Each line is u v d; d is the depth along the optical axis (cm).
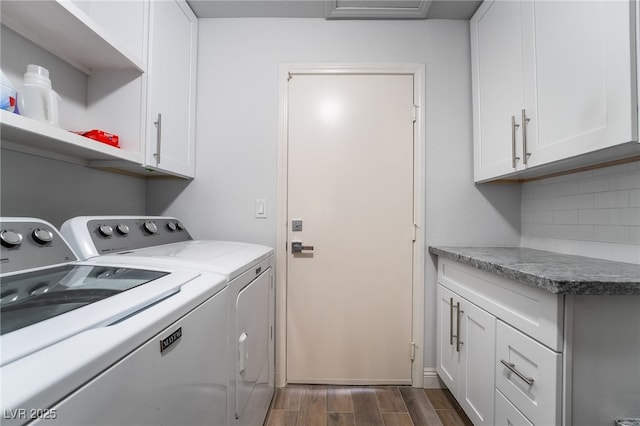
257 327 114
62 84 110
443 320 153
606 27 84
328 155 164
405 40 163
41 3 81
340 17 161
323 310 164
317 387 160
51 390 31
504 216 163
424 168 163
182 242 138
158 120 127
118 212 144
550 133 106
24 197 98
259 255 118
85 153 107
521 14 120
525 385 89
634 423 75
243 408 96
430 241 164
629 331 77
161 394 51
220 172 165
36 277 67
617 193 110
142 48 121
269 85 165
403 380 162
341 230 164
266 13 160
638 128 77
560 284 74
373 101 164
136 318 48
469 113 163
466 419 135
